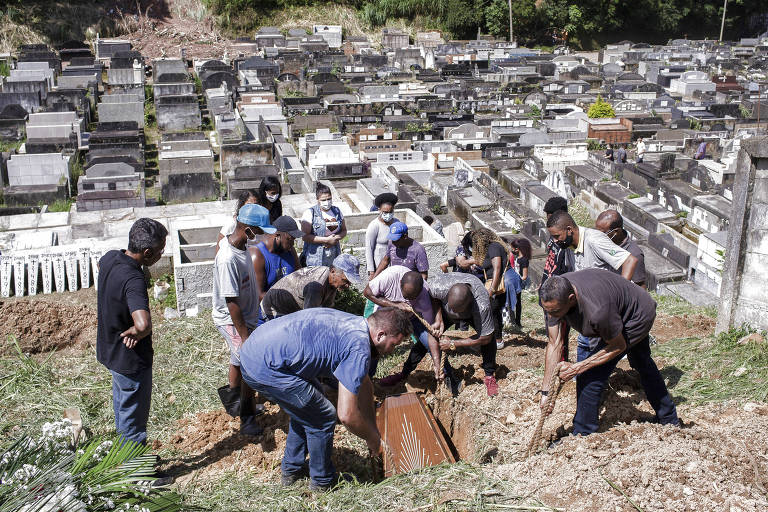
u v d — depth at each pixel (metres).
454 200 19.75
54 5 45.34
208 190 21.73
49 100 28.78
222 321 5.01
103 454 4.20
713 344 6.46
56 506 3.58
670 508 3.66
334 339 3.98
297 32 48.28
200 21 48.81
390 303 5.48
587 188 21.98
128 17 46.88
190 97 29.38
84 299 9.10
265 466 4.70
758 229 6.33
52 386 6.00
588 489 3.86
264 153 23.25
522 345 6.69
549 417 4.94
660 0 60.75
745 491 3.74
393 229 6.31
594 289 4.19
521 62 44.22
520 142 26.84
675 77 41.16
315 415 4.12
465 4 54.56
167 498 4.12
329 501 4.17
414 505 4.00
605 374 4.40
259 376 4.00
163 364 6.43
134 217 14.42
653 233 15.89
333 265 5.54
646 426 4.39
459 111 32.06
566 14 56.19
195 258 9.03
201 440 5.08
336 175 22.47
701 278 13.23
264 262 5.88
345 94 34.66
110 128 25.61
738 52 52.00
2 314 7.11
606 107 29.78
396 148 25.39
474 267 6.54
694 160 22.38
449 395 5.58
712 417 4.89
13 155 21.66
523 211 18.28
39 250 9.61
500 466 4.36
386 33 49.59
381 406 4.84
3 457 3.89
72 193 22.20
